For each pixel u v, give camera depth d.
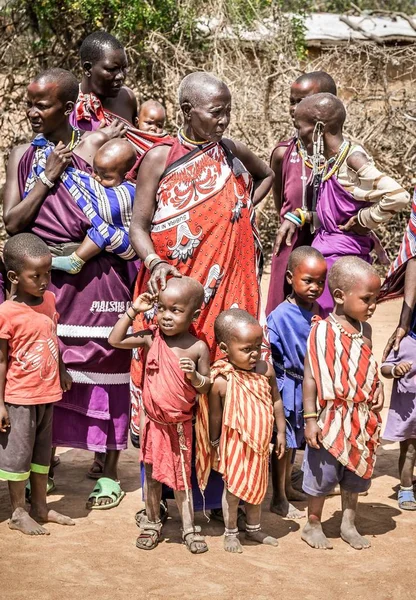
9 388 4.87
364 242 5.68
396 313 11.37
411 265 5.52
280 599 4.21
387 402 7.80
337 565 4.61
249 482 4.70
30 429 4.89
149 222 4.91
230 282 4.88
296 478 5.80
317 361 4.77
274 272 6.09
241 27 13.73
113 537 4.93
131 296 5.53
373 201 5.41
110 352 5.45
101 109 6.48
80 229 5.38
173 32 13.89
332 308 5.59
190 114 4.75
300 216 5.80
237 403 4.71
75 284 5.42
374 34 16.12
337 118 5.54
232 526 4.80
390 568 4.58
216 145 4.88
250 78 13.29
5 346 4.86
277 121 13.33
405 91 13.74
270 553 4.75
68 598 4.18
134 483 5.87
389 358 5.53
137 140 5.85
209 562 4.61
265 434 4.71
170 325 4.60
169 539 4.92
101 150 5.40
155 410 4.68
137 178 4.95
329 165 5.59
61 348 5.45
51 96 5.29
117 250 5.34
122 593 4.24
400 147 13.56
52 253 5.40
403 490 5.50
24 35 14.10
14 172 5.53
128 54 13.82
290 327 5.23
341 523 5.00
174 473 4.73
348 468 4.75
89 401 5.47
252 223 5.01
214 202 4.79
